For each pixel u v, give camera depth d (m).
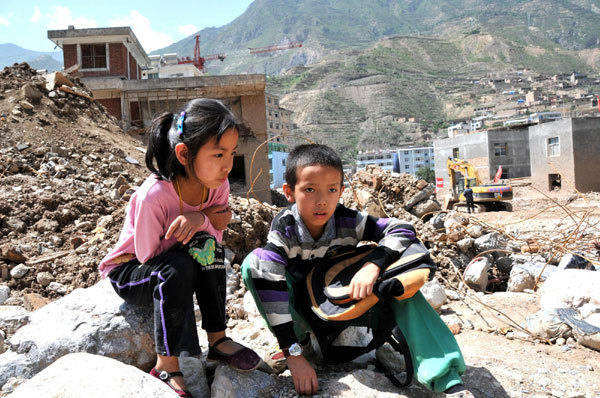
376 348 2.65
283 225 2.63
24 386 1.97
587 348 3.45
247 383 2.52
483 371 2.79
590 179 36.31
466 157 46.59
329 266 2.70
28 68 11.80
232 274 5.14
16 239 6.03
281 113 142.62
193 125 2.30
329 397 2.44
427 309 2.51
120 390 1.93
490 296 4.88
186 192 2.53
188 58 145.88
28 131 9.27
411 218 7.67
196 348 2.40
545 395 2.64
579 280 3.89
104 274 2.69
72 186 7.50
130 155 10.24
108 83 17.92
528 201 29.75
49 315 2.75
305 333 2.81
